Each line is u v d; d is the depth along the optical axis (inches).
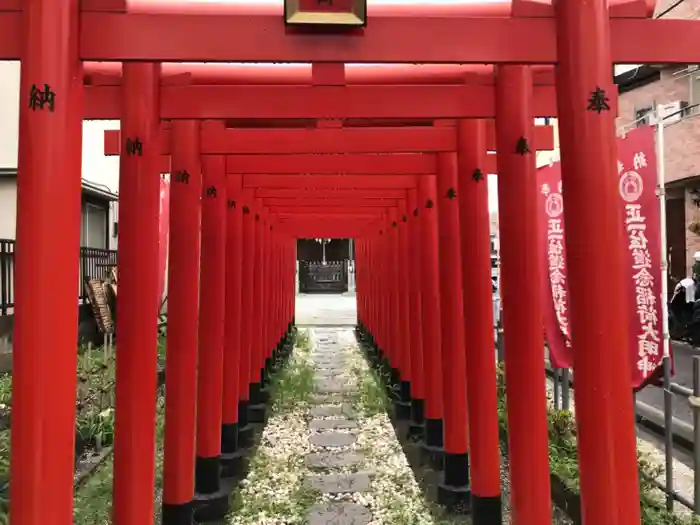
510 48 89.1
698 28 93.1
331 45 88.4
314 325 726.5
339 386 356.2
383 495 184.2
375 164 197.2
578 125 86.0
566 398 221.8
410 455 223.6
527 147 119.3
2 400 214.1
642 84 466.6
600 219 85.3
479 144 149.9
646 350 158.9
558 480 170.4
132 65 120.8
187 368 152.4
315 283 1235.2
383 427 263.3
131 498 113.7
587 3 86.2
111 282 382.9
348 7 85.0
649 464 169.3
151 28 85.5
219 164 181.8
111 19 84.5
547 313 198.7
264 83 135.7
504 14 104.0
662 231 157.0
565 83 87.5
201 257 181.5
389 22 89.0
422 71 135.3
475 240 148.9
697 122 407.5
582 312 86.0
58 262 77.9
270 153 165.2
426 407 219.1
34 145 77.5
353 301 1079.6
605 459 84.5
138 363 114.9
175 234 151.6
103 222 422.9
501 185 121.3
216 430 180.4
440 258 179.8
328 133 165.9
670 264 469.4
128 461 113.9
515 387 117.1
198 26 86.5
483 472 149.9
